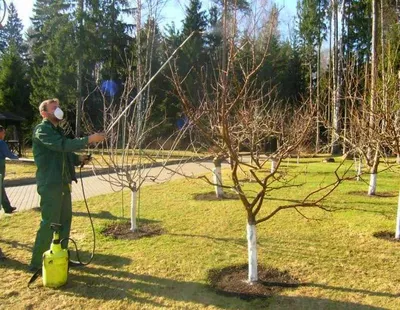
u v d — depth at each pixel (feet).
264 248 15.76
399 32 28.86
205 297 11.54
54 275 12.19
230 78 14.85
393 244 16.22
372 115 21.44
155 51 78.89
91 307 11.09
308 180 35.78
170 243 16.52
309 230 18.28
